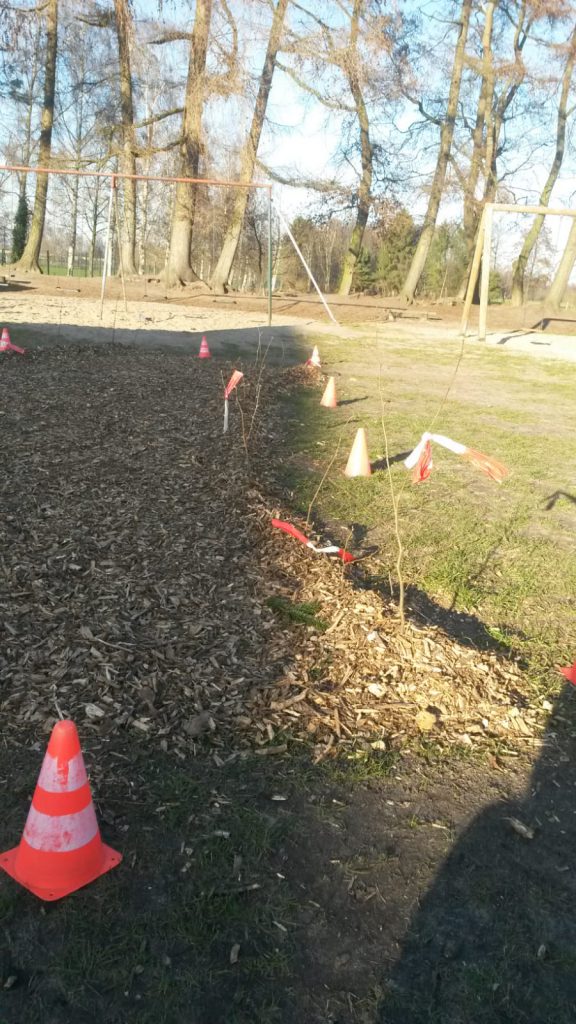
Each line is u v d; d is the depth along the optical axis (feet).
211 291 94.07
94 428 26.68
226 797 9.55
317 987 7.25
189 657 12.47
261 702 11.44
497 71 97.60
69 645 12.51
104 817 9.06
